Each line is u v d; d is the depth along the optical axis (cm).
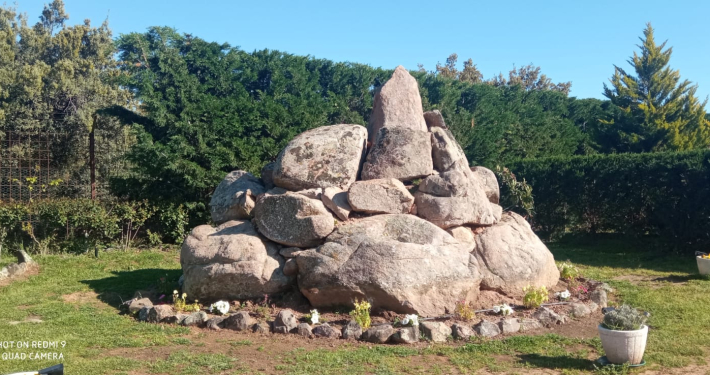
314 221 866
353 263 819
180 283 1016
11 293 1031
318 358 666
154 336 765
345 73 2245
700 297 990
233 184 1063
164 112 1739
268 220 910
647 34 2502
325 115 1955
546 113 2666
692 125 2391
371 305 811
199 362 655
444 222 911
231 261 885
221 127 1742
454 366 650
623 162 1680
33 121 2406
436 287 816
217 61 1944
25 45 3259
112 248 1537
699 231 1508
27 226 1495
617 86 2514
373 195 908
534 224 1909
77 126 2450
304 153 980
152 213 1620
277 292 881
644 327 653
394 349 701
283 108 1839
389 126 1030
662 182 1583
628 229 1692
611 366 641
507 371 637
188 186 1703
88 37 3381
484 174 1091
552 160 1866
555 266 1010
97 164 2386
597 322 834
